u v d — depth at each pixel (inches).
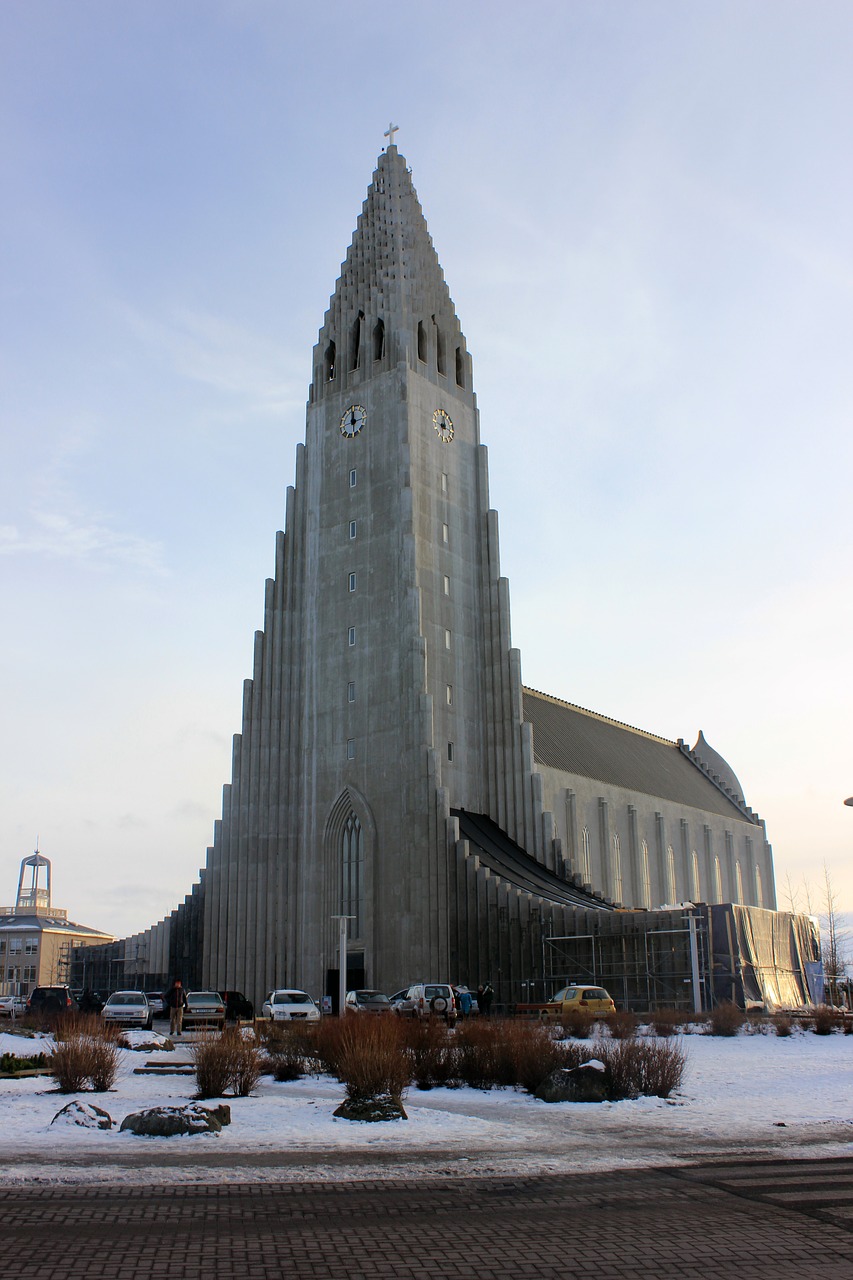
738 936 2896.2
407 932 3176.7
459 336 4013.3
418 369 3782.0
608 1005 2346.2
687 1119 889.5
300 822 3543.3
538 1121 877.8
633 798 4266.7
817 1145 758.5
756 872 5182.1
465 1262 447.8
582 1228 507.2
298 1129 815.1
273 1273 427.2
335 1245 471.5
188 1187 592.1
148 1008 2431.1
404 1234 493.0
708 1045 1664.6
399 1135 791.1
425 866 3186.5
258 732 3678.6
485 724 3636.8
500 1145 753.6
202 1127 785.6
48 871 6397.6
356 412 3791.8
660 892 4311.0
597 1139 783.1
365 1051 956.0
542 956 2933.1
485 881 3068.4
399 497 3590.1
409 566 3491.6
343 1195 577.6
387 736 3398.1
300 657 3708.2
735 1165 676.7
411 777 3284.9
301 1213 532.4
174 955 3740.2
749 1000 2829.7
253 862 3565.5
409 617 3435.0
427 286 3941.9
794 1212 541.6
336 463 3799.2
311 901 3447.3
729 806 5246.1
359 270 3981.3
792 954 3240.7
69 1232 486.6
